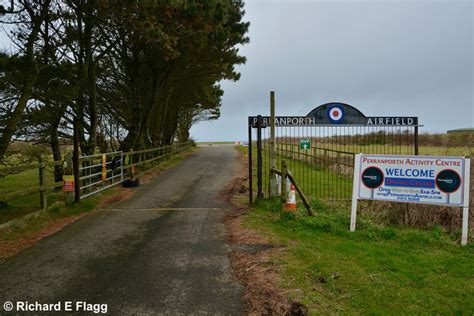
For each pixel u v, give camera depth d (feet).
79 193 30.17
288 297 13.01
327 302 12.57
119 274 15.64
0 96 34.76
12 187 49.65
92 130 43.14
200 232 22.27
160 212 28.19
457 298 12.67
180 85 78.89
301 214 24.09
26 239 21.04
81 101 43.24
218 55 57.67
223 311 12.34
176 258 17.60
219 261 17.08
